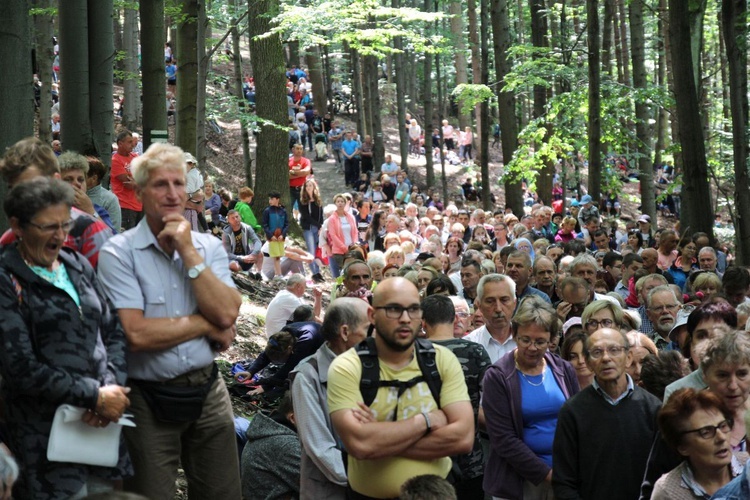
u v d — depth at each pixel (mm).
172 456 4590
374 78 35625
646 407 5430
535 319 5832
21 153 4438
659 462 5043
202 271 4461
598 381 5457
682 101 15891
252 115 20109
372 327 5586
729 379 4996
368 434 4359
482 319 7977
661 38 35562
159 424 4512
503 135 25016
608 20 28578
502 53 24438
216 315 4500
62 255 4160
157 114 11039
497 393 5945
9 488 3668
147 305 4465
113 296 4410
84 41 8930
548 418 5926
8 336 3887
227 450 4766
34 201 3939
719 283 9297
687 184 16125
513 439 5844
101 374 4117
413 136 42219
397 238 14781
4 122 6820
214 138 33469
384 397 4457
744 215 15828
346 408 4414
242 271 16391
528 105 45375
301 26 18750
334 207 17719
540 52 24234
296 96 40375
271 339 9102
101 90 9133
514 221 20141
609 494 5348
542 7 25969
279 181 22281
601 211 24016
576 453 5430
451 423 4453
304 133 39156
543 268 10141
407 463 4469
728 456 4547
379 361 4512
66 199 4039
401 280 4496
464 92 25312
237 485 4824
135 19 28312
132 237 4516
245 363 10625
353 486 4645
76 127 8961
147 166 4465
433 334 6465
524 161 24172
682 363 5984
